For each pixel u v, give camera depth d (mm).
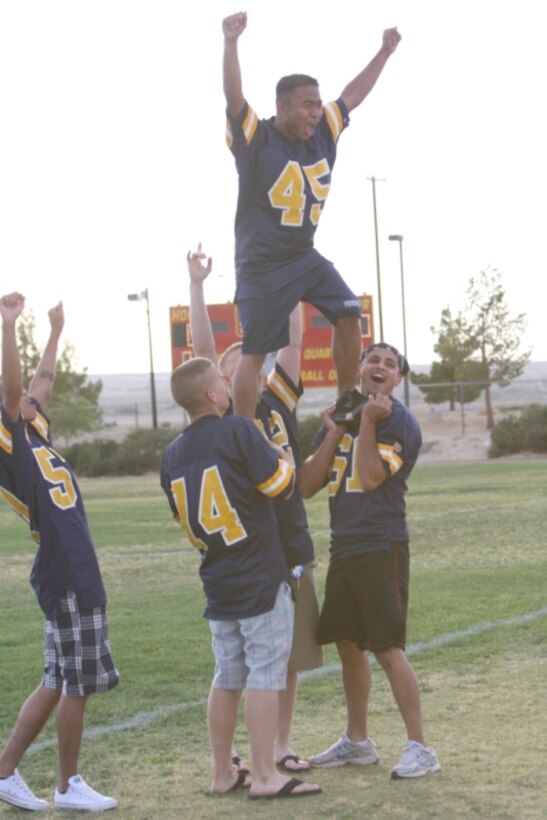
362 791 5926
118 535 19953
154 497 31594
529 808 5492
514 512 21031
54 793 6176
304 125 6094
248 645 6004
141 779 6324
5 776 5895
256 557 6008
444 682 8234
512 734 6836
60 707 5902
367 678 6523
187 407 6227
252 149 6035
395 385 6625
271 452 6027
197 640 10266
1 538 20656
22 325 71188
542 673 8398
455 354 67938
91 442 57281
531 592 12016
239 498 5988
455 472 37375
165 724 7500
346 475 6430
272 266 6160
